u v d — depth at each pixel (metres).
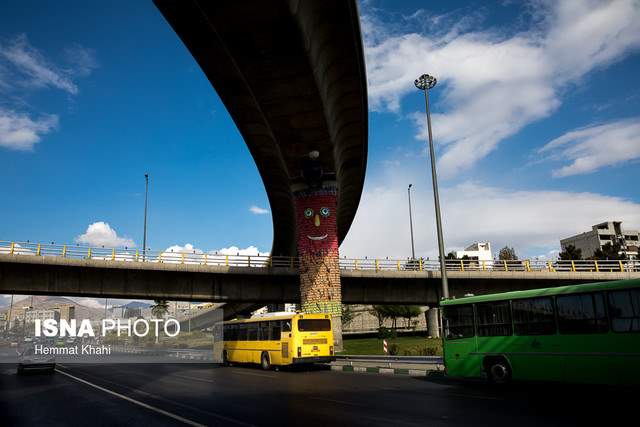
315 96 31.17
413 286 46.47
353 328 80.06
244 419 9.32
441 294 46.75
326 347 22.28
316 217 39.97
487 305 14.45
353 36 27.53
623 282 11.19
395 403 11.21
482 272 46.06
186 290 40.16
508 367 13.70
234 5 22.81
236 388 15.03
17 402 12.86
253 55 26.67
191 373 21.88
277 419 9.25
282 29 24.56
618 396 12.12
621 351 11.07
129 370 24.41
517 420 8.80
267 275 41.59
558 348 12.33
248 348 25.25
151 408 11.07
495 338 14.04
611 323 11.32
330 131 35.91
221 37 25.17
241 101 34.69
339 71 31.12
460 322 15.23
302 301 39.25
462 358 15.00
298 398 12.35
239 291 41.91
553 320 12.55
